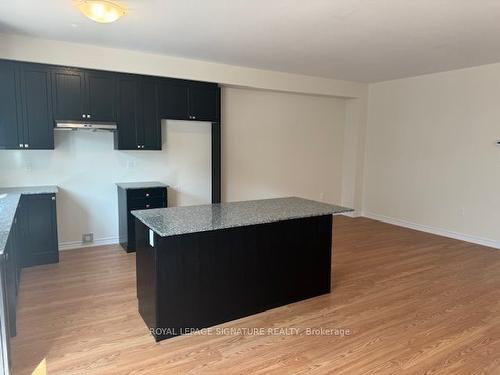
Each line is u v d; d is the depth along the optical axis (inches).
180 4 113.9
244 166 236.1
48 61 157.3
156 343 100.4
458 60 186.5
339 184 281.4
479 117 199.9
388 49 165.8
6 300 82.9
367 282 145.6
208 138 215.5
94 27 138.3
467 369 90.0
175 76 186.7
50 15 125.4
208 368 89.8
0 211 114.7
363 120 267.0
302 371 88.9
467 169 207.3
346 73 224.1
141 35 147.9
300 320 114.5
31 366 89.4
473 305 125.5
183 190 211.5
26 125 155.6
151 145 185.2
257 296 118.0
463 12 119.3
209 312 109.0
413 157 236.7
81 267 158.1
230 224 102.4
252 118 234.5
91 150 183.3
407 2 111.3
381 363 92.3
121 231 187.5
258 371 88.8
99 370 88.4
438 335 106.0
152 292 101.7
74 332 105.4
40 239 158.9
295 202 141.6
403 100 240.8
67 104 163.0
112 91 172.4
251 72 210.4
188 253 103.0
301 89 231.9
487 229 199.6
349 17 124.6
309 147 262.2
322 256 131.8
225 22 130.6
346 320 114.7
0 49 148.3
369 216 272.1
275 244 119.8
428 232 229.0
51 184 175.8
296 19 126.9
